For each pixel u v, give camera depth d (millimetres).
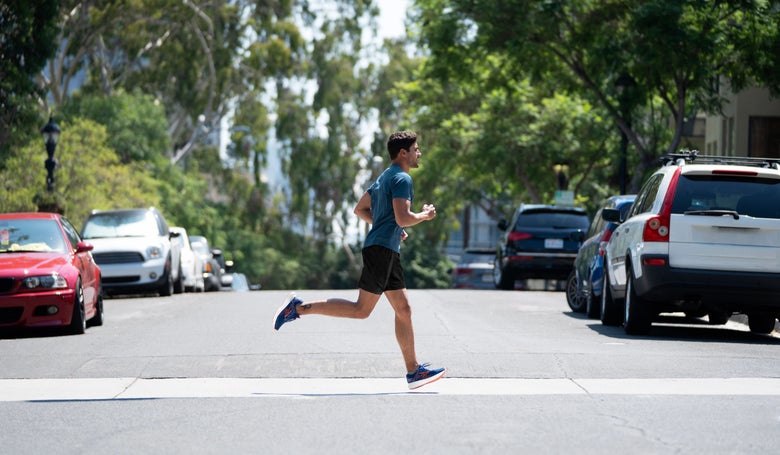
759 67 65688
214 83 125125
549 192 103188
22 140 75938
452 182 133750
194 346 28344
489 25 70375
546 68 74062
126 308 47812
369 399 19812
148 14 118625
